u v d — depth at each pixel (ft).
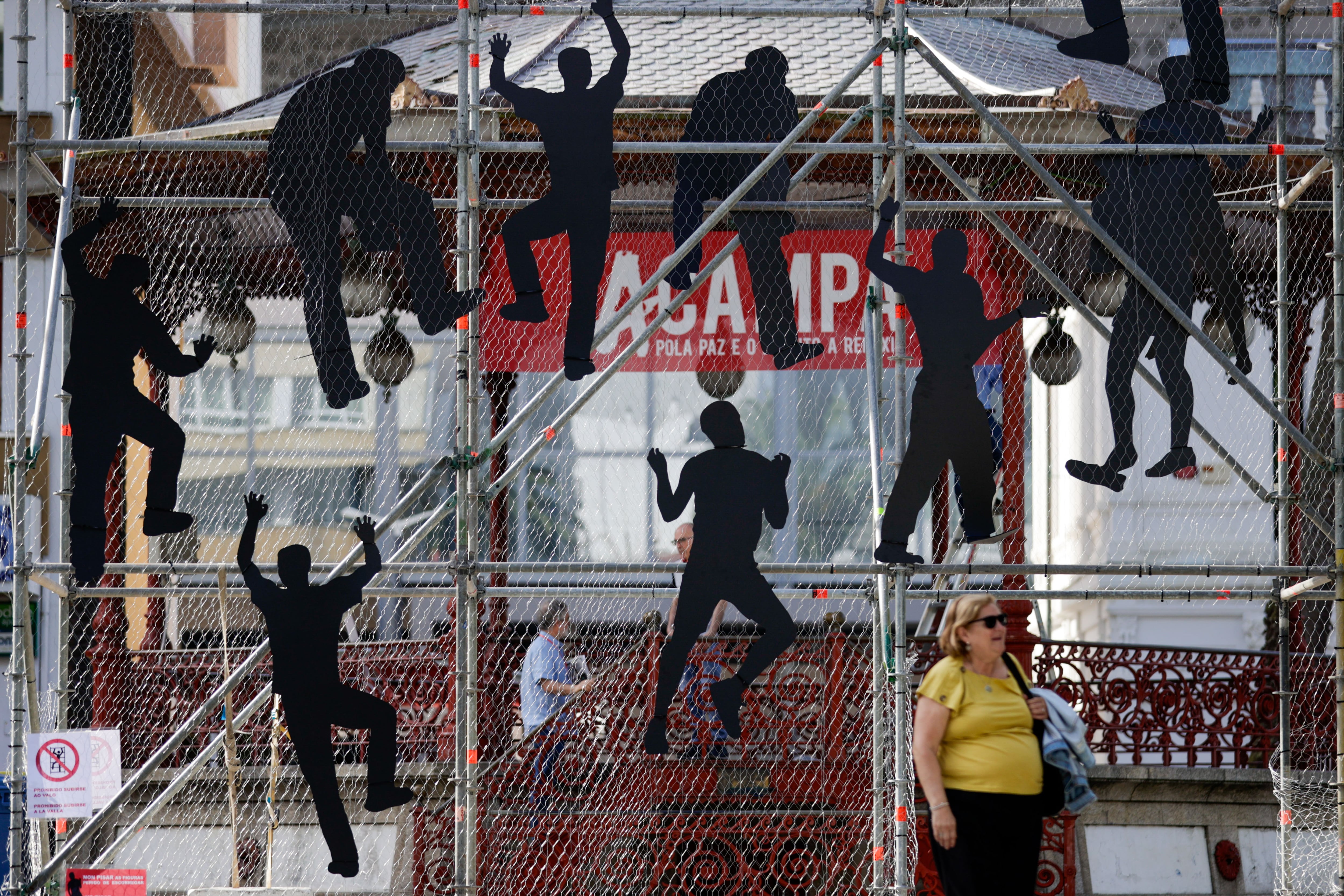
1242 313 42.24
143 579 51.39
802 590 41.93
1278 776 43.57
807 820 44.32
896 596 39.88
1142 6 42.98
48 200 53.36
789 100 43.19
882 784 39.88
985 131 48.39
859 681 45.32
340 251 41.29
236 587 41.29
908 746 40.63
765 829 44.32
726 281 51.60
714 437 40.68
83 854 46.34
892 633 41.50
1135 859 46.06
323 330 41.09
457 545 40.47
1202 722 48.08
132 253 53.21
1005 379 49.44
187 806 46.91
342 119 41.42
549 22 59.31
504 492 52.37
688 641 40.01
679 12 42.09
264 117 51.88
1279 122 43.37
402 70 41.60
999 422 57.98
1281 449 42.70
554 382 41.27
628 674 45.39
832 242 51.19
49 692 48.62
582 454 64.90
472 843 39.68
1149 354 42.01
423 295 41.11
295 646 39.93
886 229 41.11
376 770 39.88
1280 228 44.32
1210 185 42.24
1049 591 40.75
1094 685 48.06
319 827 46.57
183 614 63.16
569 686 45.93
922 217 51.29
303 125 41.50
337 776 44.86
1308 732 48.80
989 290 50.55
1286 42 45.75
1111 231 42.11
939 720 32.86
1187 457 41.75
